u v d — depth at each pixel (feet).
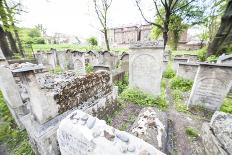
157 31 50.96
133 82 15.99
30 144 8.70
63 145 5.90
